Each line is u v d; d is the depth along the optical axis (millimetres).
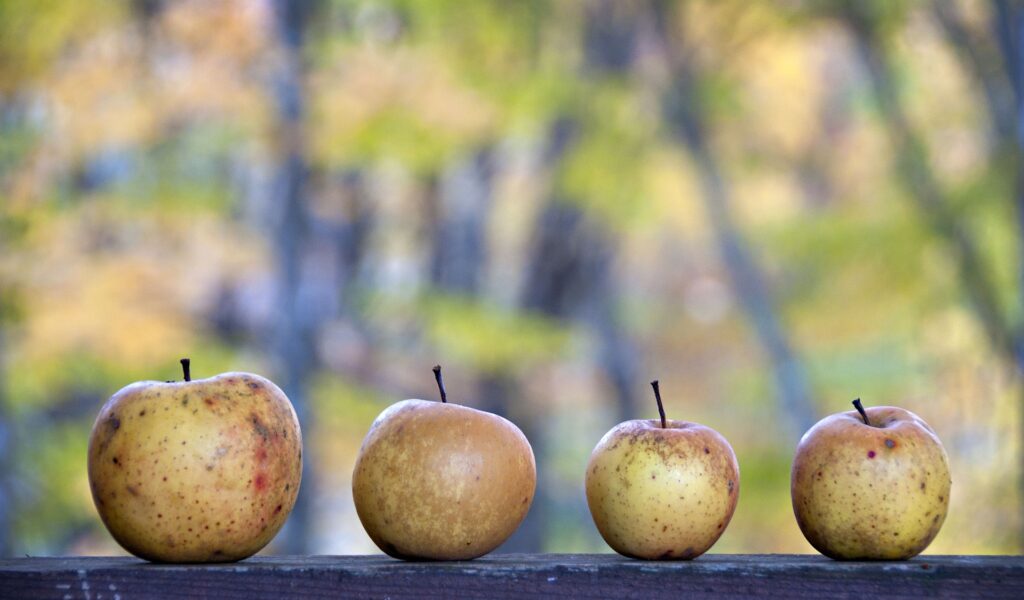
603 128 7812
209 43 6438
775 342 7891
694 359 13773
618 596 1477
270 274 7562
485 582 1468
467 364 8547
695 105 7957
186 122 6781
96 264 6469
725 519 1587
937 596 1485
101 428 1496
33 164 5715
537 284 9734
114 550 7875
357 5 7035
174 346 6750
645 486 1546
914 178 7352
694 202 9602
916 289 7797
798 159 10570
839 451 1562
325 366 7828
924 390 8148
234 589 1450
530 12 7430
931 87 8438
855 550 1566
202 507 1462
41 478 6258
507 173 9383
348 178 8273
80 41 6008
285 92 6633
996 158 6906
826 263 7809
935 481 1559
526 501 1591
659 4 7703
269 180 7469
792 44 9469
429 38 7113
